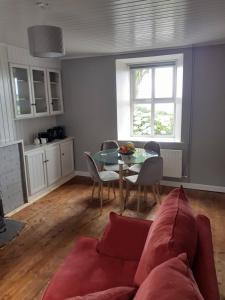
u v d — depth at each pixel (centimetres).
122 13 234
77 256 176
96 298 104
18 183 364
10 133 359
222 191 412
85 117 485
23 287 213
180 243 116
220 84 382
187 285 87
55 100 480
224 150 400
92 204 377
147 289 93
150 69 469
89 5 212
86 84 470
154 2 209
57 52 236
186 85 397
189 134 413
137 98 493
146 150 390
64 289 144
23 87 396
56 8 218
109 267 163
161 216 148
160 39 341
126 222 181
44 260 249
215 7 225
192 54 385
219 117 393
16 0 199
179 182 437
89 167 356
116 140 469
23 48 377
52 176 439
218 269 227
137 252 171
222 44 369
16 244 277
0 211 318
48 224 320
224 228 298
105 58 444
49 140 455
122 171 347
